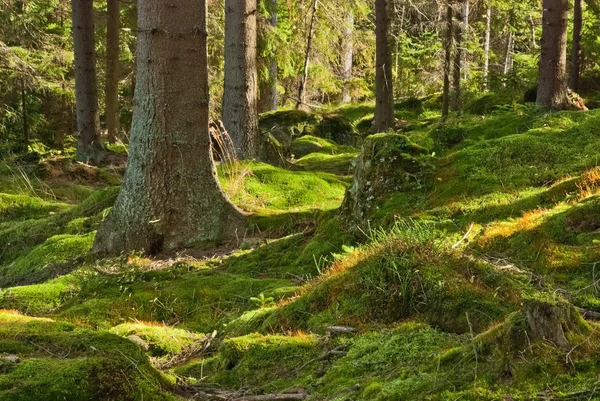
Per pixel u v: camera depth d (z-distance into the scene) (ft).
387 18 42.16
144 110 22.84
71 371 8.90
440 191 20.25
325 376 10.65
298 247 21.29
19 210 35.06
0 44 53.42
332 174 34.50
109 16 53.26
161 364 14.06
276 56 56.13
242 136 36.70
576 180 18.15
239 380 11.71
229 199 24.84
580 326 8.97
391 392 8.91
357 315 13.05
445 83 47.16
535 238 15.43
